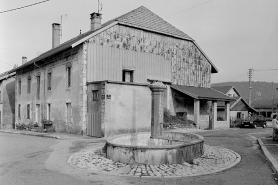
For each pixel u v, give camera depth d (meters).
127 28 21.66
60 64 22.17
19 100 31.42
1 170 7.88
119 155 8.70
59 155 10.52
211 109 28.72
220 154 10.29
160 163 8.23
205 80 28.77
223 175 7.34
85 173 7.52
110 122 17.22
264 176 7.25
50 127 23.36
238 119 38.81
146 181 6.73
